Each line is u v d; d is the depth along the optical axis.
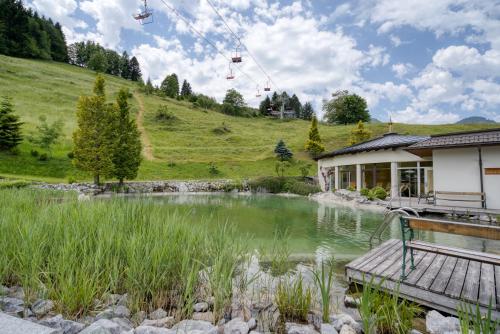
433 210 11.66
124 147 24.61
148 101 69.56
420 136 17.97
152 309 2.97
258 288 3.67
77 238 3.35
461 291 3.20
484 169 12.05
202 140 48.09
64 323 2.34
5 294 2.92
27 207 5.49
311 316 2.98
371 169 19.75
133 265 2.99
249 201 18.25
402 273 3.61
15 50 72.19
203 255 3.85
